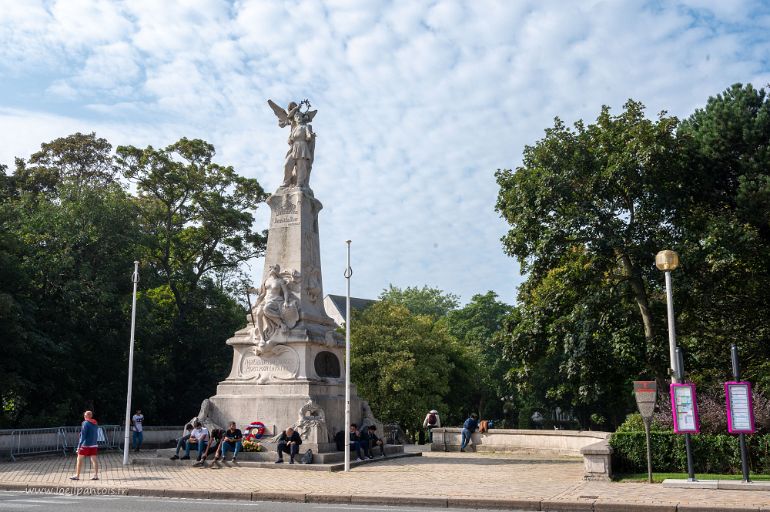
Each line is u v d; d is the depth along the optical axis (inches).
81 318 1390.3
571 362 1088.8
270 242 1037.2
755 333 1132.5
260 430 898.7
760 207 968.9
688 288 979.3
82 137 1936.5
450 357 2078.0
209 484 652.7
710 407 698.2
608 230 1018.1
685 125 1147.3
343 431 885.8
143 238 1563.7
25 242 1371.8
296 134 1074.7
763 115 1011.3
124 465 863.7
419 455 1036.5
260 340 956.6
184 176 1774.1
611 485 621.0
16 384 1207.6
